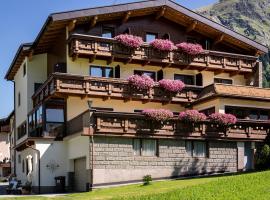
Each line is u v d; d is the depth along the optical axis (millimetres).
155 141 30328
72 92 32750
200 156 31469
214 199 16953
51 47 39094
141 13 36594
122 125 29172
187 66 36938
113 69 35656
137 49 35156
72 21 33781
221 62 37906
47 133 33469
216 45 39281
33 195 29641
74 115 33844
